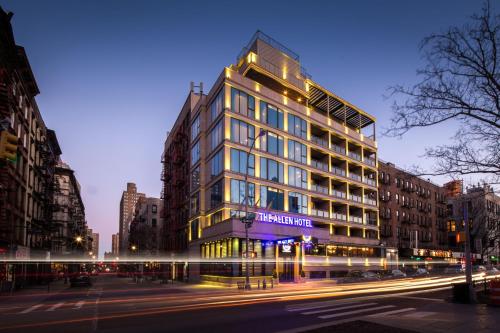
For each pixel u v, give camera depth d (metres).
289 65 54.53
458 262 84.88
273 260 44.41
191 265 53.22
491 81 9.64
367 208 63.38
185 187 60.62
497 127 9.73
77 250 101.69
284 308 18.22
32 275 49.88
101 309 19.06
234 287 38.16
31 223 47.28
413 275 54.91
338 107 64.44
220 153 45.56
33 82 42.31
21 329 12.91
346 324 12.09
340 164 61.56
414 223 75.94
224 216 43.19
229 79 45.88
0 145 9.27
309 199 52.53
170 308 18.83
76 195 100.50
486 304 18.20
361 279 43.00
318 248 52.53
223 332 11.85
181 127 64.88
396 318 13.53
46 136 57.12
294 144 52.12
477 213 33.84
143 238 94.69
